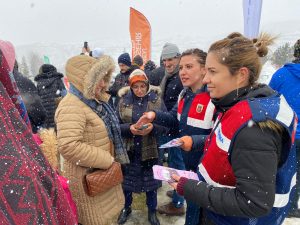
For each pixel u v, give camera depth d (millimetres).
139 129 2584
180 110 2305
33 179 596
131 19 7312
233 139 1179
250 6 4016
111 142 2238
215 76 1282
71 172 2145
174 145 1879
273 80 2840
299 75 2637
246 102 1214
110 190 2262
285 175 1264
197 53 2188
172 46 3605
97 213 2160
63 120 1957
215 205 1218
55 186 701
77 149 1949
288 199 1328
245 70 1252
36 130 3156
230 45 1259
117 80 4895
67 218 733
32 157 662
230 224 1334
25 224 554
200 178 1442
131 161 2850
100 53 5289
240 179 1154
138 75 2799
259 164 1121
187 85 2234
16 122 664
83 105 2031
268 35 1640
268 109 1167
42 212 591
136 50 7418
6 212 543
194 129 2170
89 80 1965
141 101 2869
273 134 1142
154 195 3000
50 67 4617
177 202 3217
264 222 1297
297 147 2754
